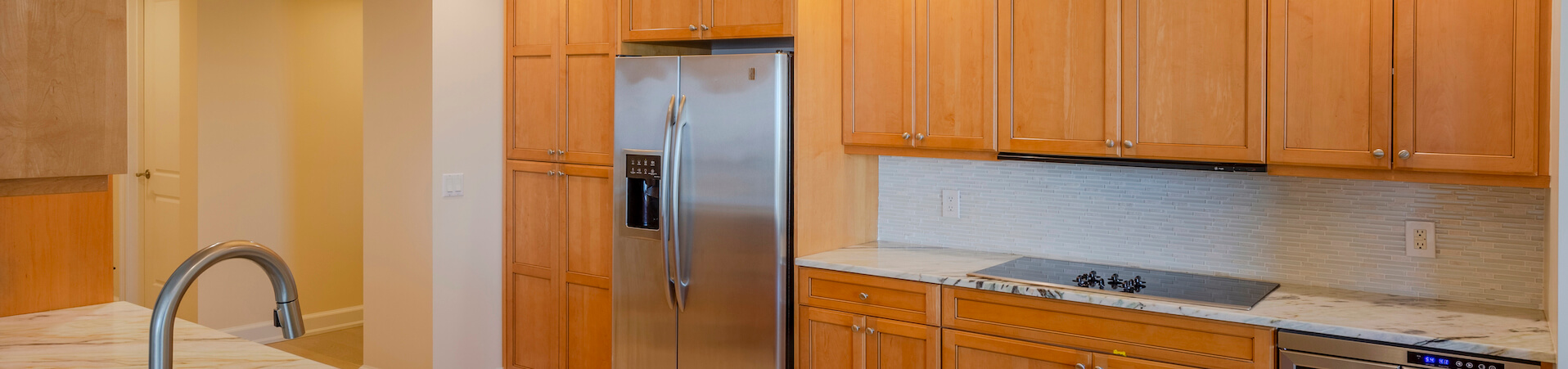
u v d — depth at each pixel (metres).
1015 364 2.81
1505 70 2.27
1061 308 2.72
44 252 2.14
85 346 1.88
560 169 3.83
